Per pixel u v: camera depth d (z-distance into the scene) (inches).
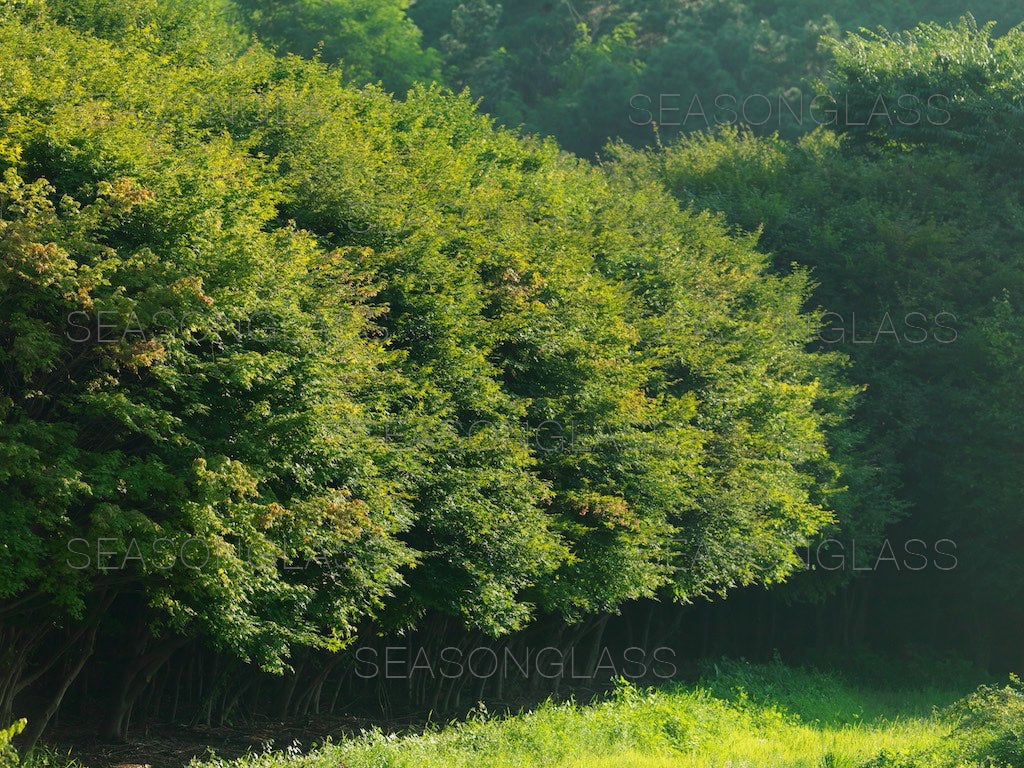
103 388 845.8
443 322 1213.7
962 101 2482.8
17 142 900.6
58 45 1195.3
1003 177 2453.2
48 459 797.9
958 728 1001.5
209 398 911.7
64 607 888.3
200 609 915.4
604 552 1387.8
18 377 850.8
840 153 2696.9
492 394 1241.4
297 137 1325.0
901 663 2316.7
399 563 1029.8
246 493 885.8
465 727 1197.1
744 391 1716.3
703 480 1587.1
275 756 1014.4
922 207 2405.3
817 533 1877.5
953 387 2196.1
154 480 829.8
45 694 1095.6
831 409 2081.7
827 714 1660.9
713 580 1779.0
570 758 1082.1
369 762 973.8
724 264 1977.1
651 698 1373.0
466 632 1483.8
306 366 950.4
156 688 1163.3
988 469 2114.9
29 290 803.4
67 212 842.2
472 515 1153.4
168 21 1771.7
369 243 1243.2
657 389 1612.9
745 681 1770.4
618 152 2942.9
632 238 1756.9
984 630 2346.2
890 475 2191.2
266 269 951.0
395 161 1462.8
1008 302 2169.0
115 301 818.8
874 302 2358.5
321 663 1279.5
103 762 971.3
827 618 2452.0
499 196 1539.1
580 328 1409.9
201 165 1007.6
